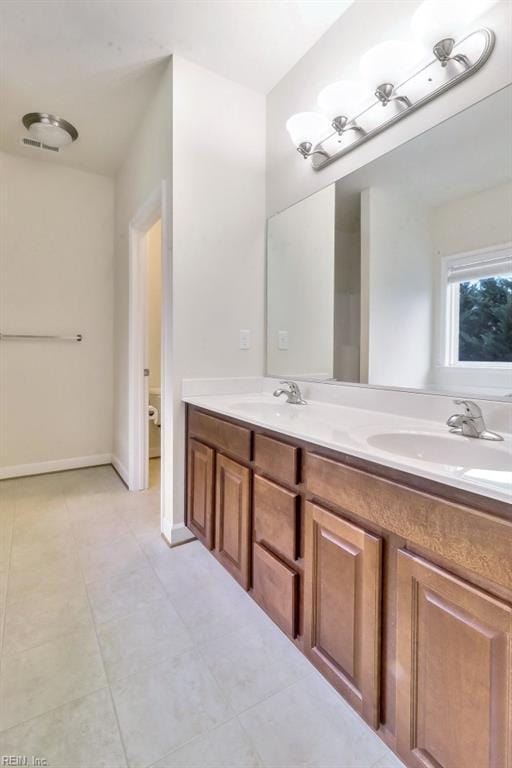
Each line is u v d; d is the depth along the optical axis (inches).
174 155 75.8
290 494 49.4
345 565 41.0
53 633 53.5
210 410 70.3
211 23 67.9
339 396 69.4
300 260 78.7
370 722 38.6
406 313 57.4
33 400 122.4
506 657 27.5
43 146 106.3
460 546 30.2
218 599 61.4
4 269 116.0
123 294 118.9
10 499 101.8
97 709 42.2
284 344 83.4
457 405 48.3
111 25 67.8
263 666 48.7
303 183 77.5
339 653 42.2
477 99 48.6
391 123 59.2
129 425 111.2
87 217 128.0
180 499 80.0
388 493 36.1
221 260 82.7
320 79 72.0
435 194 53.8
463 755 30.3
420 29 47.7
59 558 72.9
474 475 30.2
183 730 40.2
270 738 39.6
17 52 74.2
